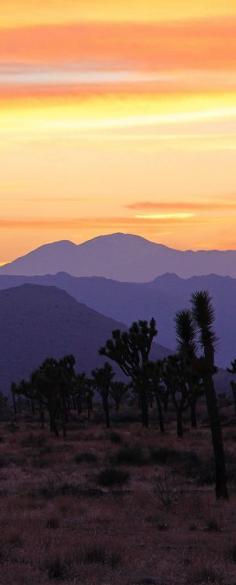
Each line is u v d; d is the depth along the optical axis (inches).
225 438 3882.9
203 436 4067.4
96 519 1612.9
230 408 6235.2
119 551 1209.4
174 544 1317.7
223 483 1904.5
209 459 2778.1
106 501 1870.1
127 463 2864.2
